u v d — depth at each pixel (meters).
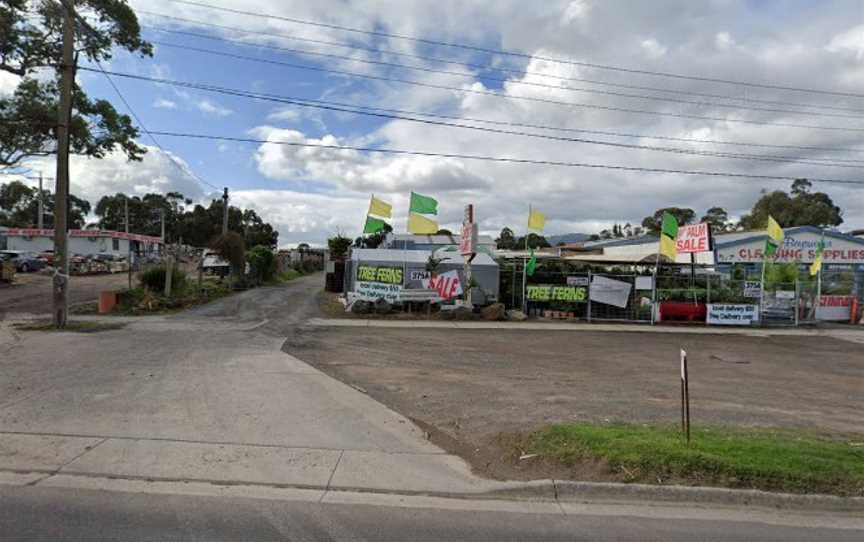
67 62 15.55
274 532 4.05
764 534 4.21
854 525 4.40
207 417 6.82
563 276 21.80
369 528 4.16
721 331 19.55
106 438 5.98
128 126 22.61
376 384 9.18
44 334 14.16
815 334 19.36
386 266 22.27
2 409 7.00
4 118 20.83
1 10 16.42
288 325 17.31
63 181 15.52
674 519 4.44
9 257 38.84
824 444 5.90
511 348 14.04
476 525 4.25
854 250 29.72
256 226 94.00
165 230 95.75
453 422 6.97
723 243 29.39
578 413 7.45
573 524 4.32
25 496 4.56
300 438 6.15
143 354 11.30
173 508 4.41
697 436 6.00
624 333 18.20
